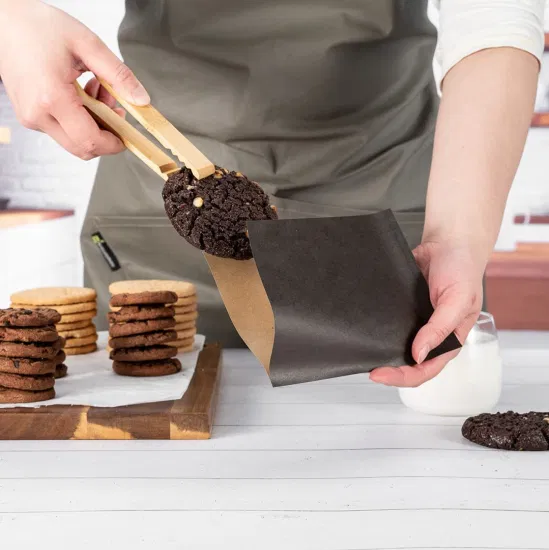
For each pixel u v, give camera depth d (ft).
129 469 3.16
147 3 5.43
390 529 2.59
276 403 4.07
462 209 3.55
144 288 4.88
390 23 5.25
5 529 2.60
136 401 3.77
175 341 4.79
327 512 2.72
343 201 5.54
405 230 5.58
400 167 5.51
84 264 5.82
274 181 5.51
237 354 5.38
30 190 10.18
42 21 3.77
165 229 5.65
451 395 3.75
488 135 3.72
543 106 10.02
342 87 5.35
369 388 4.31
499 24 3.96
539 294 10.05
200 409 3.59
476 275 3.27
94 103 3.86
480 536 2.54
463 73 3.98
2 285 8.64
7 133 9.52
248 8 5.29
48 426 3.56
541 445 3.31
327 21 5.24
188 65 5.45
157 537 2.54
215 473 3.10
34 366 3.79
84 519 2.68
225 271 3.26
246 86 5.40
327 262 2.96
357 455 3.28
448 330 3.04
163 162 3.49
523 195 10.28
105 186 5.71
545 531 2.58
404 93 5.43
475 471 3.09
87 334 5.01
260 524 2.63
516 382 4.41
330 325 2.86
